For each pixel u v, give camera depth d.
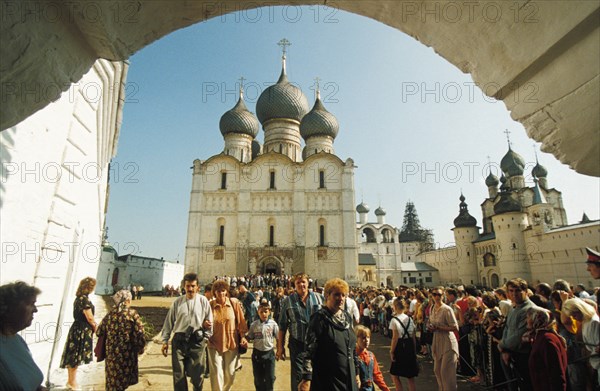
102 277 48.94
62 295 9.12
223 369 8.14
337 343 4.82
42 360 7.49
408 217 126.69
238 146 57.44
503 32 3.17
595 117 2.86
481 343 9.93
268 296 25.41
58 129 7.33
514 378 7.76
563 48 2.86
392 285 84.50
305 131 58.31
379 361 13.13
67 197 8.10
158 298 45.25
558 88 3.03
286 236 46.19
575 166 3.33
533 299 8.97
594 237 47.03
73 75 3.27
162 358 11.96
